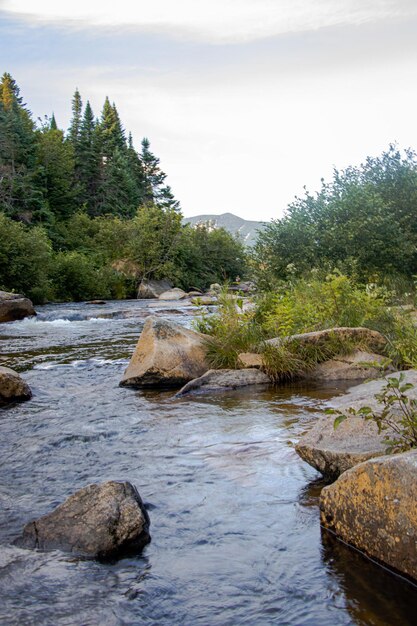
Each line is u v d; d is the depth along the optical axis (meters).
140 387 8.17
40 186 54.97
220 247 56.12
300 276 16.78
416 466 2.98
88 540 3.30
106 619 2.68
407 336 8.88
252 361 8.48
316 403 6.73
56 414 6.64
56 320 21.48
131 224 52.06
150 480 4.42
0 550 3.35
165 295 39.16
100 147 68.12
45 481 4.50
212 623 2.63
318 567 3.07
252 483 4.26
